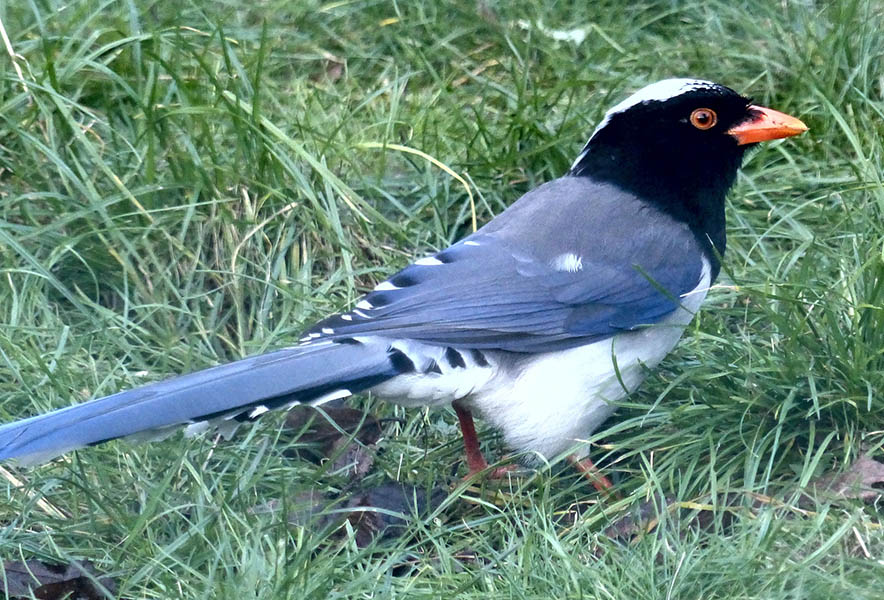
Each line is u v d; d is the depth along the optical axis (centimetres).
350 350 977
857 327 1054
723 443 1045
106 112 1337
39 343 1168
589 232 1063
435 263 1031
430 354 998
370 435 1132
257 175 1283
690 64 1448
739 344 1091
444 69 1472
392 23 1510
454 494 993
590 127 1347
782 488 1005
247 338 1222
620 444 1043
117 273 1245
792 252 1214
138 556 934
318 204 1264
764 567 876
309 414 1125
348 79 1449
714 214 1109
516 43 1483
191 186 1273
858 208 1238
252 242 1259
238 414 945
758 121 1090
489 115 1414
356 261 1273
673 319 1072
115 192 1274
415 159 1340
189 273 1242
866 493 962
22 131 1265
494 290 1024
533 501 1002
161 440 1013
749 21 1454
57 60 1351
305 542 941
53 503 1016
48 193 1249
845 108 1367
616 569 886
